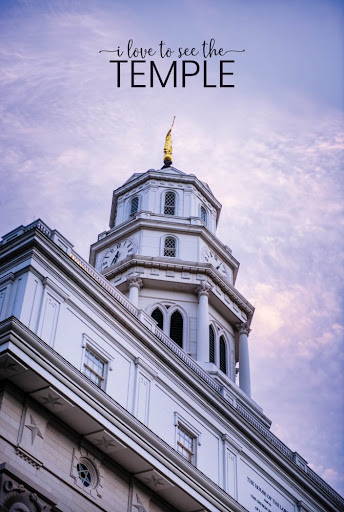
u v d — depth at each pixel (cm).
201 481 3700
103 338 3650
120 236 6334
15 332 3114
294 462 4666
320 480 4878
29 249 3478
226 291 6131
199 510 3672
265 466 4416
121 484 3450
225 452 4116
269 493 4334
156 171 6788
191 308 5891
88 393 3306
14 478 2941
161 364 3919
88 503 3231
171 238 6281
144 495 3525
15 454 3034
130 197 6750
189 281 5941
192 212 6556
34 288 3403
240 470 4181
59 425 3278
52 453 3183
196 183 6756
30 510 2952
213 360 5891
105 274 5994
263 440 4422
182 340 5719
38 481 3064
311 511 4638
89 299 3650
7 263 3516
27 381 3148
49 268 3516
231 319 6203
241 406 4894
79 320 3559
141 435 3478
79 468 3288
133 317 3825
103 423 3309
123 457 3428
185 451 3881
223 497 3797
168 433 3791
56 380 3189
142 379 3769
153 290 5938
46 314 3400
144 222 6281
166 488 3553
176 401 3934
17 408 3138
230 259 6500
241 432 4312
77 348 3488
